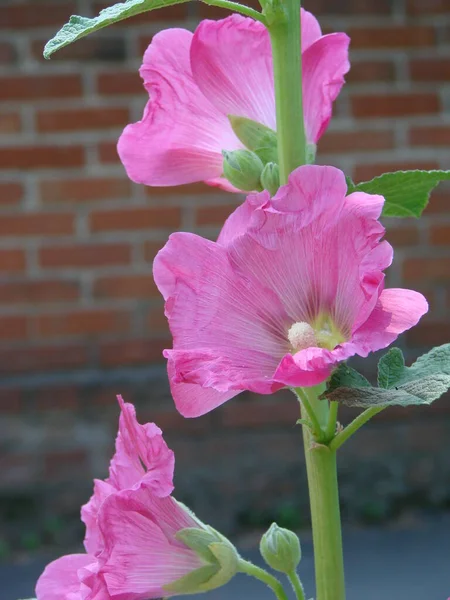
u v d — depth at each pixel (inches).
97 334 166.2
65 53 161.5
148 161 57.7
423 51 166.1
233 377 43.2
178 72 55.7
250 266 46.5
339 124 166.2
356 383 43.4
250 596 144.7
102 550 47.8
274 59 50.1
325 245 45.3
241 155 53.5
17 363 165.9
